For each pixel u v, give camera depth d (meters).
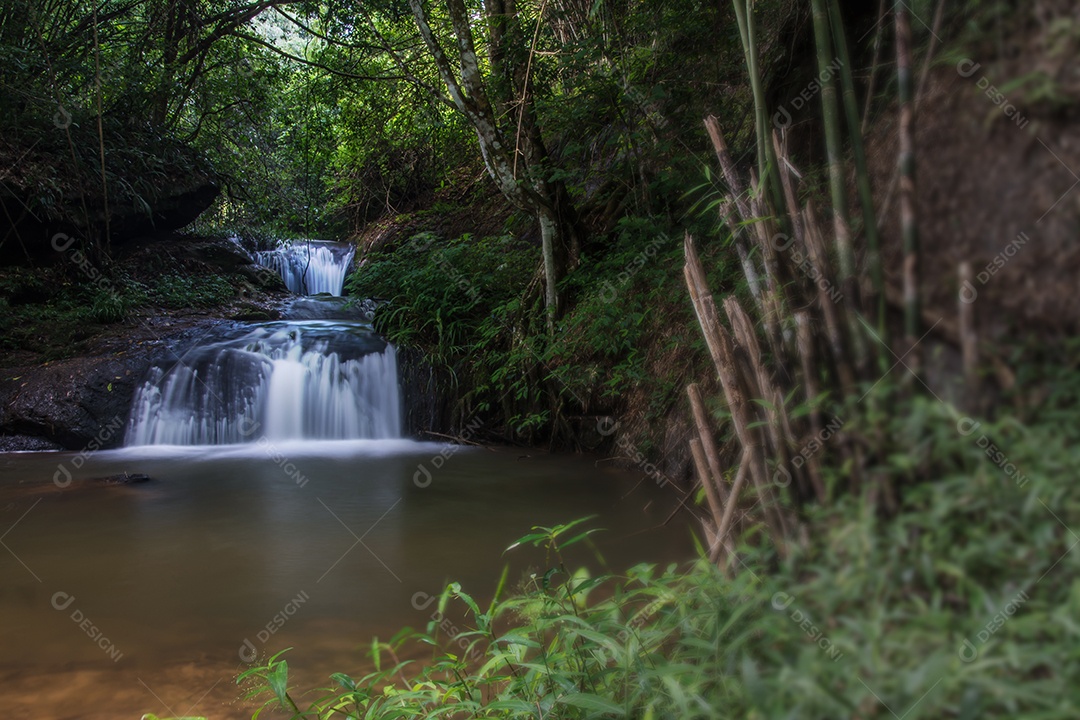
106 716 2.61
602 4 7.16
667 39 7.06
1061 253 1.28
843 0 4.12
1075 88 1.28
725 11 6.60
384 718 2.04
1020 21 1.39
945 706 1.16
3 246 10.39
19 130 10.47
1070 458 1.23
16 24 10.51
